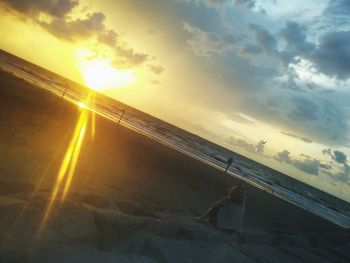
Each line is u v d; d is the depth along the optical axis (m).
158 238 5.67
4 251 3.56
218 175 25.55
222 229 7.73
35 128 15.11
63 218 4.65
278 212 19.38
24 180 7.01
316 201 66.31
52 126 17.55
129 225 5.33
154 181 13.16
